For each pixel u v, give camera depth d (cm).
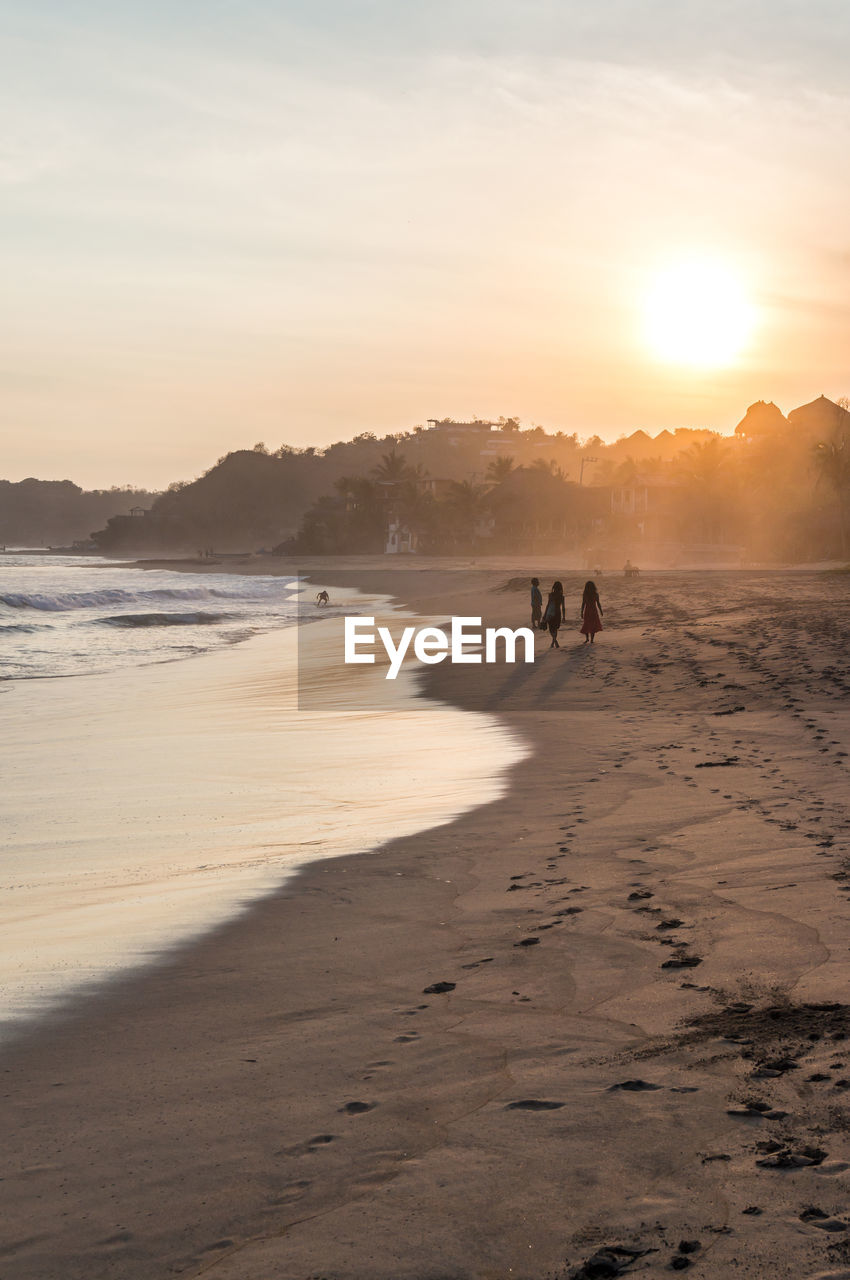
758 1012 446
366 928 630
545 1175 323
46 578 10812
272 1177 332
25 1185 334
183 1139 361
